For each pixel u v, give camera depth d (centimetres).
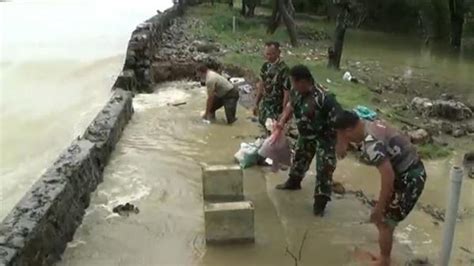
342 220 608
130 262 515
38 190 543
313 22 2712
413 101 1105
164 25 1781
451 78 1588
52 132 942
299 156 667
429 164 791
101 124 811
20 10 2473
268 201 655
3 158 823
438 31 2569
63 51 1591
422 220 609
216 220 546
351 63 1755
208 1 3061
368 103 1100
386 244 487
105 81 1291
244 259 524
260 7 3228
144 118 995
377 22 2833
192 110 1053
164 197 661
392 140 467
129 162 771
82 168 628
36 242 469
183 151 825
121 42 1759
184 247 545
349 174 744
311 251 540
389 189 457
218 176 639
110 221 595
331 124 593
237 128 945
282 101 775
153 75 1281
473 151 825
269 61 777
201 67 1298
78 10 2539
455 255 530
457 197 435
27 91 1185
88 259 520
